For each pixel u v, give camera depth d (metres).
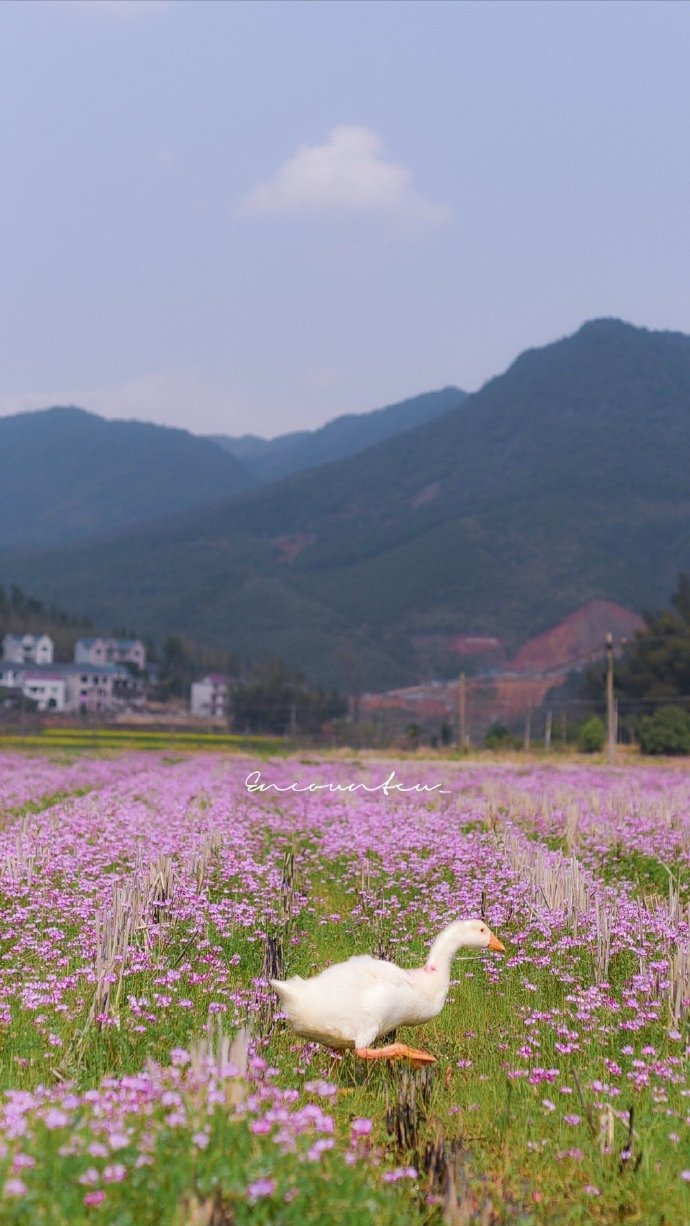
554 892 12.59
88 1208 4.89
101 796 27.78
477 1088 7.84
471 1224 5.46
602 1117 6.82
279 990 7.93
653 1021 8.86
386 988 7.99
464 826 21.67
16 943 10.72
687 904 13.09
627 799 27.27
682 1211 6.04
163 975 9.54
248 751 87.38
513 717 182.62
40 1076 7.15
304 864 16.91
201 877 13.66
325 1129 5.96
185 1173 5.12
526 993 10.09
